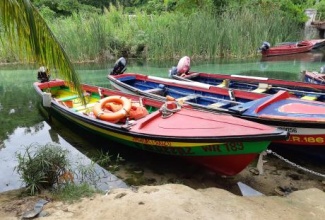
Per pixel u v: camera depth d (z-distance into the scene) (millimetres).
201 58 17453
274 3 19953
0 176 5215
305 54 18141
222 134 4648
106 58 17969
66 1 25156
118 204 3807
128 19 20406
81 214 3689
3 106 9594
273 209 3803
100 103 6445
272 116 5531
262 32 18094
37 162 4602
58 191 4418
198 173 5395
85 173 5164
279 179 5078
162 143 5125
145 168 5586
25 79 13508
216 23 17875
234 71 14242
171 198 3879
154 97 7797
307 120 5172
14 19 3873
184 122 5309
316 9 22688
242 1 20391
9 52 16172
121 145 6336
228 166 4945
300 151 5789
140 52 18656
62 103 7727
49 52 4148
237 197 4094
